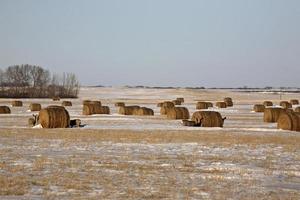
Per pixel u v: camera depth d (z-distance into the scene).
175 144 43.91
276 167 31.41
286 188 24.36
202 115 65.94
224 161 33.72
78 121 65.81
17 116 87.75
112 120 78.75
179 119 83.06
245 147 42.25
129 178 26.22
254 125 70.81
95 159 33.44
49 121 60.97
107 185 24.06
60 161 31.98
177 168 30.02
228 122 77.69
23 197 20.95
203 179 26.41
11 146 41.31
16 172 27.42
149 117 88.50
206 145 43.31
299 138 50.19
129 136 50.19
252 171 29.55
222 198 21.44
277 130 60.84
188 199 21.08
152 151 38.88
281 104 129.50
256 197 21.80
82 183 24.39
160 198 21.27
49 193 21.83
